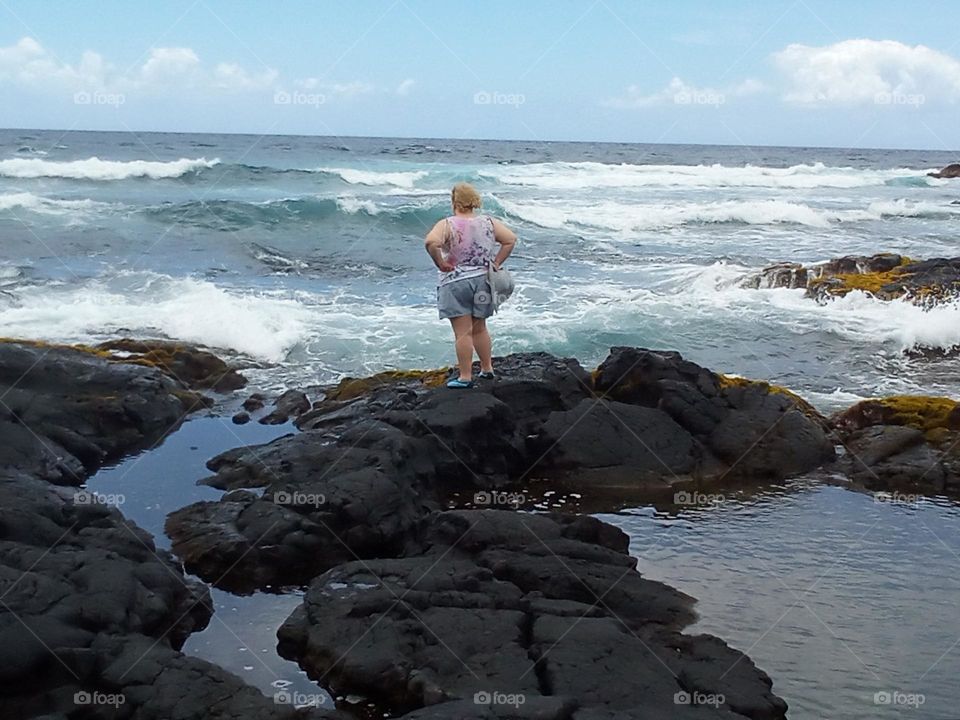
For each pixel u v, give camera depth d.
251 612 6.22
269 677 5.36
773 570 6.97
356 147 75.25
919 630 6.05
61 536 6.29
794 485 9.01
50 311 14.32
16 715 4.68
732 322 15.71
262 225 24.36
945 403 10.35
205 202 24.48
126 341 12.43
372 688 5.12
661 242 26.58
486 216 9.02
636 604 6.12
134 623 5.46
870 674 5.46
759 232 30.14
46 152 49.69
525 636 5.42
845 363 13.78
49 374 9.90
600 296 17.44
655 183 46.62
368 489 7.16
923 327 14.91
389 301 16.72
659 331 15.04
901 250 26.28
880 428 9.94
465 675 5.01
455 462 8.37
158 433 9.85
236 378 11.91
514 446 8.88
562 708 4.54
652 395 10.02
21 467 8.09
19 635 4.93
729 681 5.04
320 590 5.93
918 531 7.86
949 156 134.75
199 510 7.39
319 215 25.00
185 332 13.78
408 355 13.36
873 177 57.09
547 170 50.94
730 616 6.17
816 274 19.25
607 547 6.96
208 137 87.56
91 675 4.93
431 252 8.78
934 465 9.14
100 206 24.91
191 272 19.02
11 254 19.66
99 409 9.54
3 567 5.48
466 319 9.09
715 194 41.78
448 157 65.94
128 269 18.72
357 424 8.68
